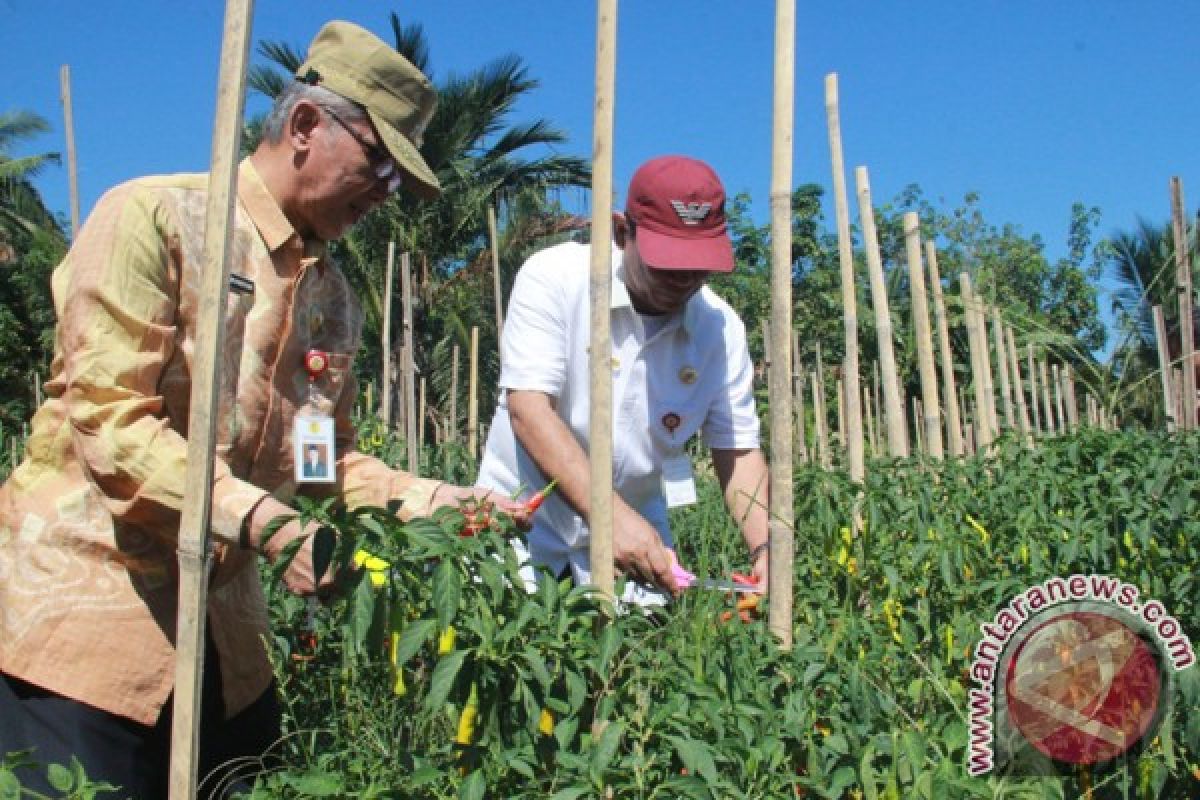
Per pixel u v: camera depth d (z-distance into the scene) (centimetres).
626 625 232
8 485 244
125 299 224
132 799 246
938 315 790
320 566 200
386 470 279
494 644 209
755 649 251
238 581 270
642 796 202
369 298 1938
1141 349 1461
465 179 1952
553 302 319
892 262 2778
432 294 1994
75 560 237
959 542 364
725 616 279
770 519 266
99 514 238
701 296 344
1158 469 414
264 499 220
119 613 238
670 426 338
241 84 192
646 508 355
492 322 1989
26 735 237
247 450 250
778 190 252
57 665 234
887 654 299
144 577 240
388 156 249
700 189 299
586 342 323
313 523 218
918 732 248
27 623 235
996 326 980
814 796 233
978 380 782
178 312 236
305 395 262
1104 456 499
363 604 200
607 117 230
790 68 248
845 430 1096
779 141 250
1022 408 1037
